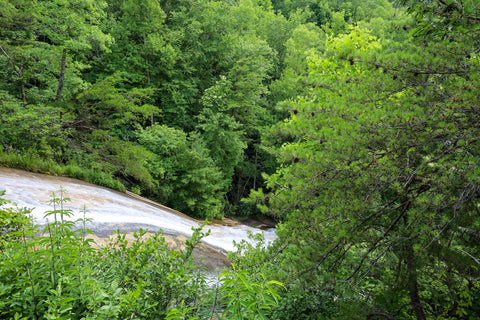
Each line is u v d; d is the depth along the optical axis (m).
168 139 21.00
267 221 28.14
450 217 3.11
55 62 15.52
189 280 3.55
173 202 21.95
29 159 12.12
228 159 27.36
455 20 3.29
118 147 15.53
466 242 3.74
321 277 3.78
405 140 3.18
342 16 53.94
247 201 4.10
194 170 21.45
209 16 31.39
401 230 3.47
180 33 28.78
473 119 3.11
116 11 29.14
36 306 2.13
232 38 32.09
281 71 40.50
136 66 27.17
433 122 3.13
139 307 2.59
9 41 14.58
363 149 3.25
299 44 36.53
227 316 2.11
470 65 3.33
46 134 13.21
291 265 3.92
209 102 26.94
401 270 3.84
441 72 3.38
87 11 17.89
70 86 16.78
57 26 16.45
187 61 29.91
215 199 22.97
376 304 4.11
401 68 3.54
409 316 4.24
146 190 21.05
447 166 3.00
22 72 15.42
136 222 8.96
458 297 4.02
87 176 13.88
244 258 4.77
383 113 3.32
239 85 28.41
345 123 3.47
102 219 8.31
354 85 4.21
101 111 15.62
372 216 3.49
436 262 3.68
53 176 12.04
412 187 3.45
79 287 2.21
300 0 61.97
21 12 14.81
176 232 9.28
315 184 3.57
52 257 2.38
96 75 25.42
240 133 27.12
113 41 18.62
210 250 8.59
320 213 3.66
